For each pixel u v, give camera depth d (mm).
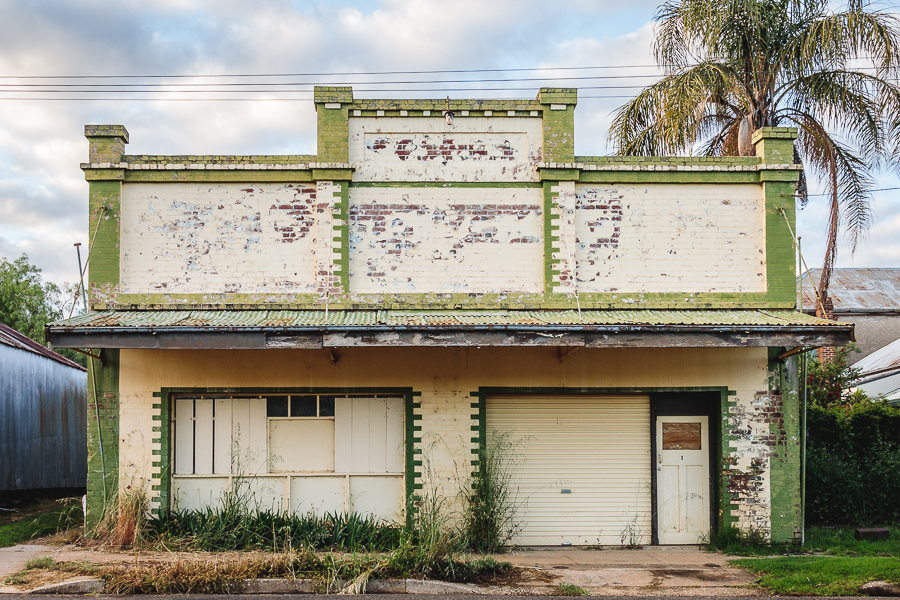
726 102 16875
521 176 12547
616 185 12656
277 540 11023
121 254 12070
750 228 12711
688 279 12539
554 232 12367
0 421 15398
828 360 21719
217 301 12055
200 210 12227
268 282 12156
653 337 10891
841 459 14547
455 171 12500
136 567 9453
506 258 12391
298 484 12008
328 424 12133
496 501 11836
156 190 12227
